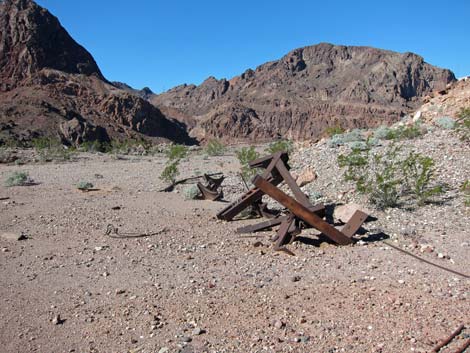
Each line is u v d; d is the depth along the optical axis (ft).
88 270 25.03
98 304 20.66
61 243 30.22
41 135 334.85
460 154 44.42
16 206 42.57
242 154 74.95
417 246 26.66
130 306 20.31
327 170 47.91
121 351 16.88
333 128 83.61
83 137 341.21
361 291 21.08
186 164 86.63
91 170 79.15
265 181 26.78
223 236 31.30
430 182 38.42
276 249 27.40
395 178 39.96
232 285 22.39
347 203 37.29
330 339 17.13
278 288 21.86
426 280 21.99
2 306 20.63
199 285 22.52
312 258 25.95
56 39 543.80
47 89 472.44
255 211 36.40
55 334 18.20
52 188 54.54
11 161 100.73
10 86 479.00
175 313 19.58
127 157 118.11
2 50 514.27
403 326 17.76
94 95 500.74
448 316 18.38
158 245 29.43
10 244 30.04
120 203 43.70
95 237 31.53
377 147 53.72
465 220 30.25
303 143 83.92
